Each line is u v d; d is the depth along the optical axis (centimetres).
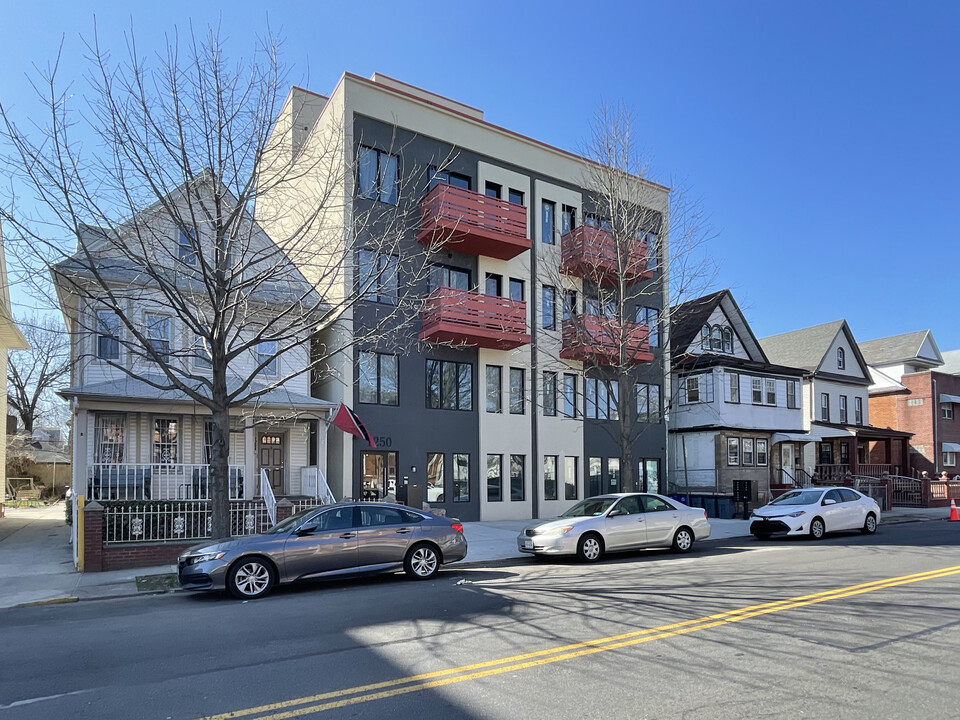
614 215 1936
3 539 1752
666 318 2078
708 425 2845
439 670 589
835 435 3266
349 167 1614
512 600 908
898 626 714
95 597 1032
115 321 1672
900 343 4069
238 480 1802
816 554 1335
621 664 593
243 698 534
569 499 2422
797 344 3697
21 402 3712
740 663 590
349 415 1827
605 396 2566
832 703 493
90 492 1585
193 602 983
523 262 2369
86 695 552
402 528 1131
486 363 2267
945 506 3006
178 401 1603
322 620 813
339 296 1925
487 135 2328
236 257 1622
